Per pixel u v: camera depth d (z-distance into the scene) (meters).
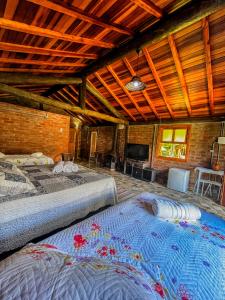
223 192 3.56
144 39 2.46
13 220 1.48
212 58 2.85
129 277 0.63
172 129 5.29
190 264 0.89
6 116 3.99
